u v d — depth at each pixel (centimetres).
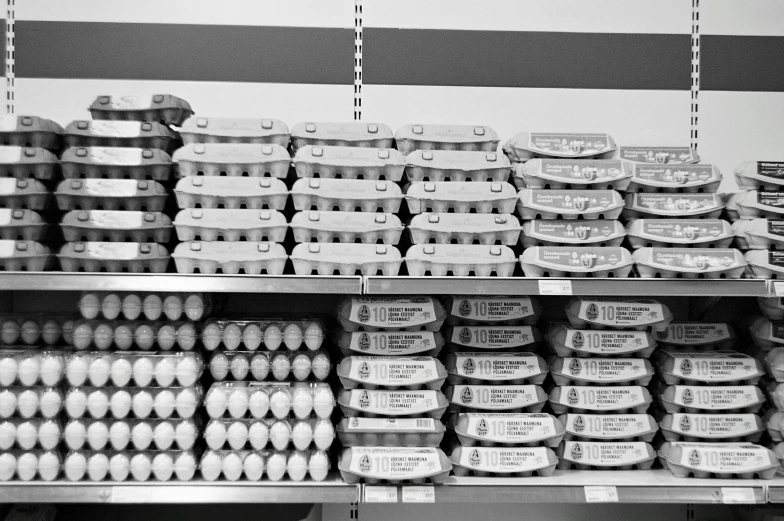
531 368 235
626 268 223
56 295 276
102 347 219
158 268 218
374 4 284
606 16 288
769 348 244
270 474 213
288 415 225
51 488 205
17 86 273
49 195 223
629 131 287
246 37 280
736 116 288
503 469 220
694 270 220
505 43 286
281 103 280
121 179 221
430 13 285
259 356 221
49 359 212
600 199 227
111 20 276
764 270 226
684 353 244
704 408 234
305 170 224
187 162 221
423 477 211
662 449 235
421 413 221
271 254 215
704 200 234
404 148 236
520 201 229
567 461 231
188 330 220
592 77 287
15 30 274
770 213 233
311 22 282
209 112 279
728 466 223
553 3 287
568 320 264
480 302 241
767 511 253
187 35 279
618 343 237
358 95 283
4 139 222
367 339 227
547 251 222
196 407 217
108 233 218
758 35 288
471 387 233
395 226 222
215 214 217
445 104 284
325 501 209
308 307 283
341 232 221
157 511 271
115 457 210
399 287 210
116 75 276
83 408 211
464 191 226
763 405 244
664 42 288
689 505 281
